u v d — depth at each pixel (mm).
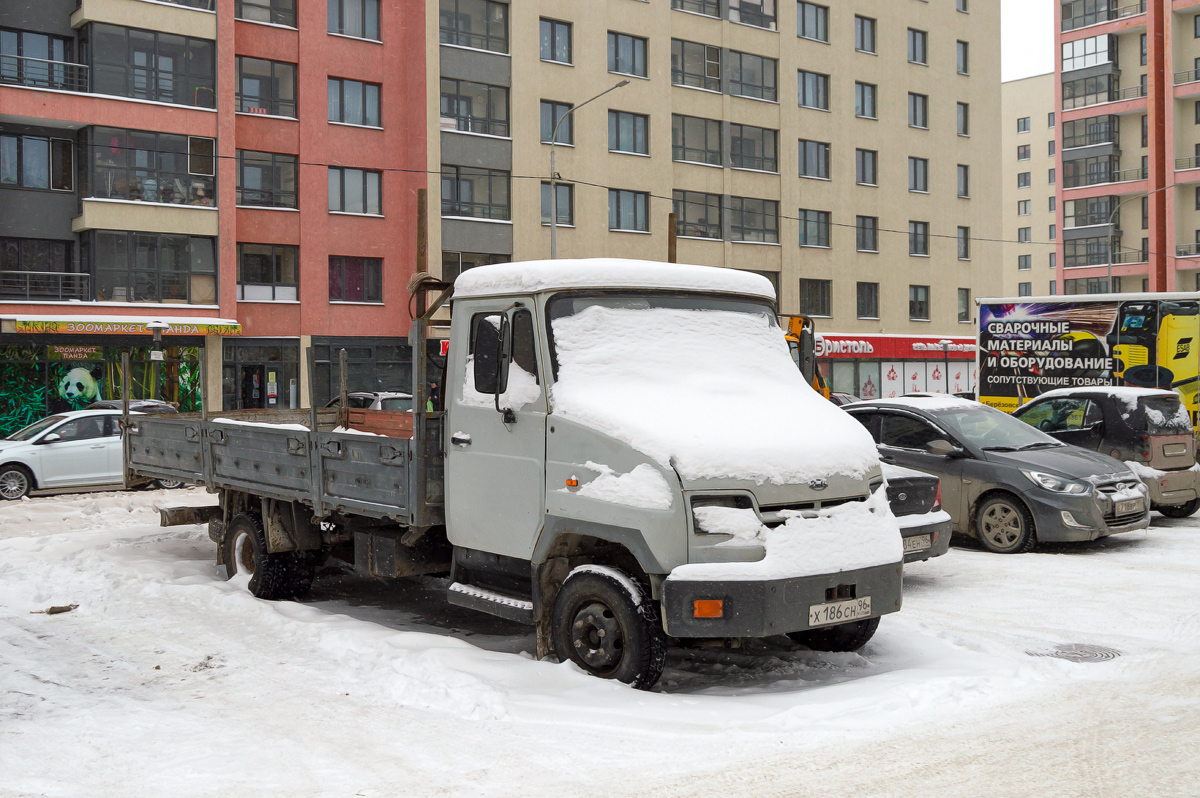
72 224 31969
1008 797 4164
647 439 5609
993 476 10930
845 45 48250
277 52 35281
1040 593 8672
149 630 7617
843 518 5848
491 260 38031
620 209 40938
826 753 4711
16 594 9250
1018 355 17141
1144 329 15680
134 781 4473
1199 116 58094
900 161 50438
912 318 51062
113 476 18922
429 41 36688
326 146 36062
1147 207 64375
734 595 5379
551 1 39125
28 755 4832
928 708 5379
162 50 32656
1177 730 4977
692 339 6527
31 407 30844
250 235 34781
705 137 43625
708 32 43594
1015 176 89688
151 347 32469
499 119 38344
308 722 5285
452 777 4469
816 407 6500
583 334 6230
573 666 5973
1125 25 64938
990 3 54656
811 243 47094
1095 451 12594
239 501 9398
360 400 21188
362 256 36875
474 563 6668
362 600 9055
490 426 6445
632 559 6152
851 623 6395
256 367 34938
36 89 30516
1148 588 8820
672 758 4676
